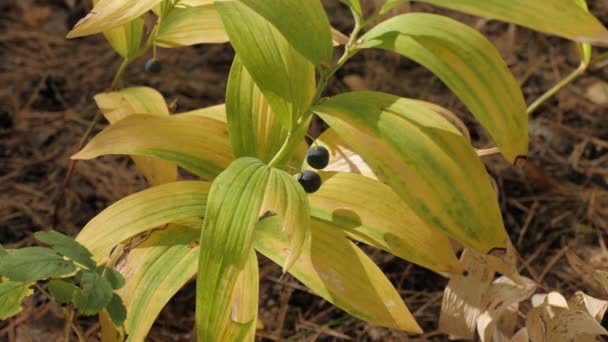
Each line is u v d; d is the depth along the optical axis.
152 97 0.72
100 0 0.57
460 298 0.67
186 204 0.60
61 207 0.84
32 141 0.90
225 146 0.63
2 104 0.95
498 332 0.68
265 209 0.55
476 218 0.55
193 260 0.59
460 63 0.56
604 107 0.97
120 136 0.62
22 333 0.74
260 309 0.77
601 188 0.86
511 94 0.56
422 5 1.13
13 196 0.85
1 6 1.12
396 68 1.04
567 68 1.04
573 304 0.68
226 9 0.59
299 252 0.54
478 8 0.55
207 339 0.54
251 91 0.62
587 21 0.54
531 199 0.86
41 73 1.00
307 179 0.58
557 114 0.96
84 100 0.97
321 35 0.56
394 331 0.75
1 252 0.56
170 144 0.62
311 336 0.75
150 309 0.58
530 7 0.54
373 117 0.57
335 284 0.58
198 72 1.03
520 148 0.56
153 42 0.70
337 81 1.01
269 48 0.58
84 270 0.56
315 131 0.92
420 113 0.57
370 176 0.63
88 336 0.74
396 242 0.59
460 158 0.56
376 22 1.09
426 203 0.55
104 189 0.86
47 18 1.10
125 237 0.59
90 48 1.06
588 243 0.82
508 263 0.63
